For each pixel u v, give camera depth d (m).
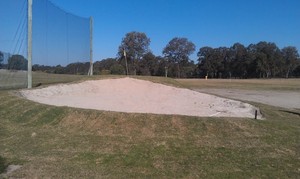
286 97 25.36
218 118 9.13
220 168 6.65
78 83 17.30
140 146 7.64
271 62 114.56
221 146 7.73
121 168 6.59
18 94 13.56
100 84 17.52
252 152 7.46
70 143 7.89
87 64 20.84
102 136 8.30
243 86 40.78
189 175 6.33
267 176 6.37
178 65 101.88
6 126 9.63
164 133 8.38
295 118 12.46
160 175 6.31
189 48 102.38
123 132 8.48
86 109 9.82
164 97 15.45
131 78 19.14
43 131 8.90
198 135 8.30
